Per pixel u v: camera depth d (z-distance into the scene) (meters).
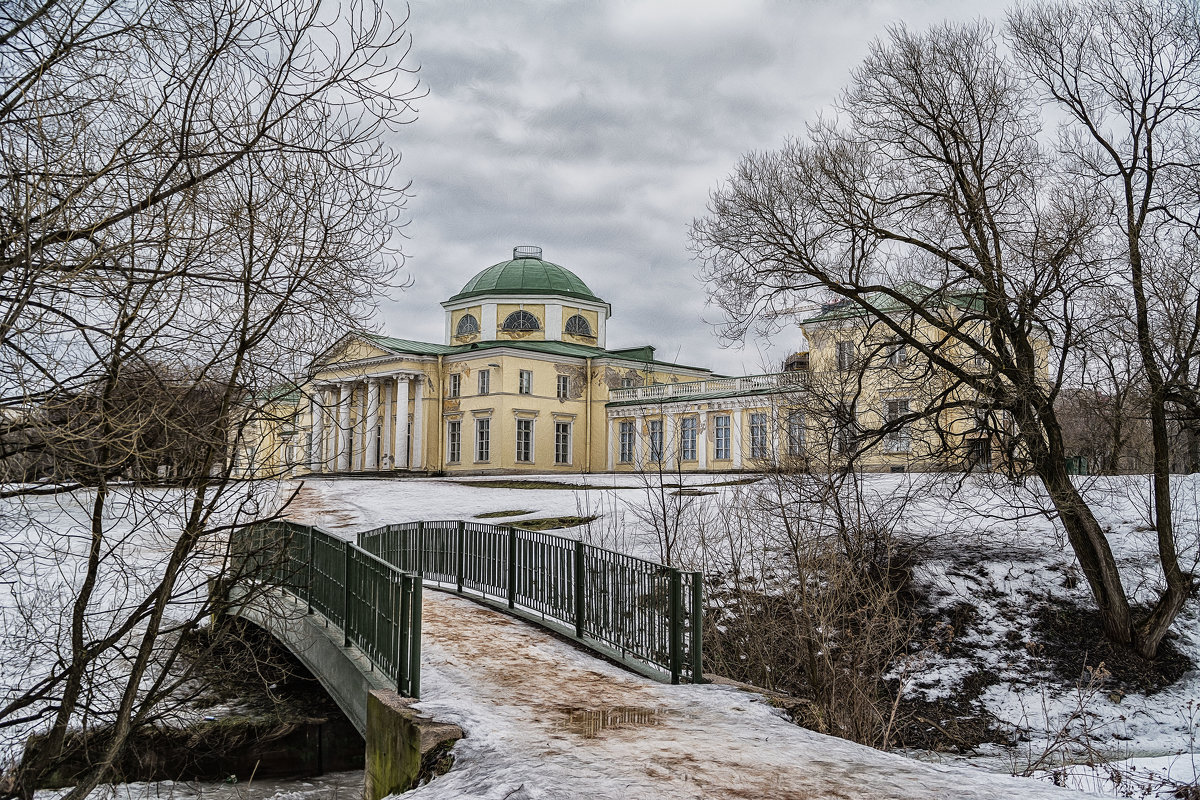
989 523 24.28
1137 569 21.61
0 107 7.21
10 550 8.24
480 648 10.77
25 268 6.66
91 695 8.68
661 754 6.76
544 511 30.78
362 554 10.07
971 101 18.28
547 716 7.92
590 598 11.20
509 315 64.19
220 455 8.81
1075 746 14.98
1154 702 17.00
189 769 12.27
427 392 59.25
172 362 8.26
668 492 32.66
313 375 9.53
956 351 21.39
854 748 7.20
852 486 19.61
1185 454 28.17
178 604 10.49
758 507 18.47
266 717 12.93
